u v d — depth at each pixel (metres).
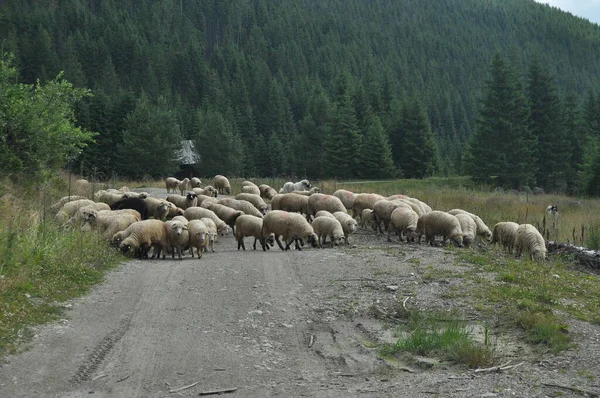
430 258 15.23
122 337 9.73
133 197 23.55
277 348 9.55
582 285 12.95
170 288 12.71
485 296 11.55
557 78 181.88
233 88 126.31
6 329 9.51
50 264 13.32
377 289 12.42
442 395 7.39
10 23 131.12
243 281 13.28
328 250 17.05
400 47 196.12
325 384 8.05
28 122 22.03
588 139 70.81
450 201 31.75
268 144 93.25
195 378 8.24
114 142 75.62
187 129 101.19
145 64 136.50
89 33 146.88
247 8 199.75
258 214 24.11
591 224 21.94
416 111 78.75
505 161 61.97
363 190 43.50
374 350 9.34
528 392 7.39
